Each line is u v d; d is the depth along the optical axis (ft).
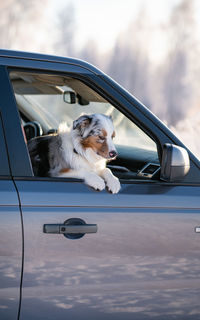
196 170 7.67
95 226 6.72
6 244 6.24
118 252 6.84
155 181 7.43
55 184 6.79
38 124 11.05
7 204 6.32
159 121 7.64
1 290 6.27
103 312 6.82
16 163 6.55
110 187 7.07
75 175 8.26
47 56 7.15
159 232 7.09
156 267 7.07
